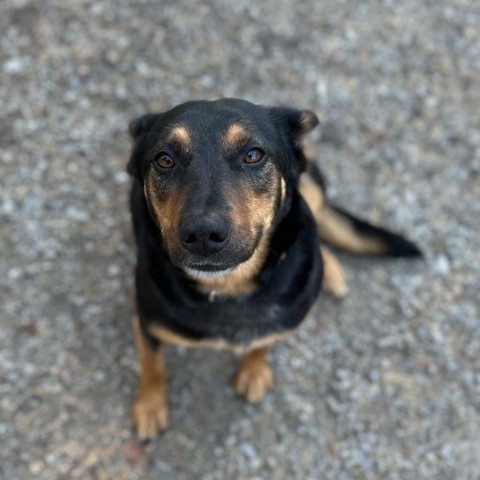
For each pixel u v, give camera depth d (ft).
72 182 2.65
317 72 2.95
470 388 2.34
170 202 1.59
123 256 2.53
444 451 2.23
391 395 2.33
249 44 2.99
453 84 2.97
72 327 2.39
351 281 2.55
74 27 2.94
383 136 2.83
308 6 3.09
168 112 1.73
